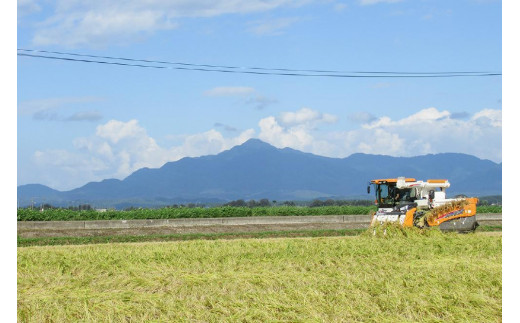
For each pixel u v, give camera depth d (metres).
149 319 11.61
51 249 23.50
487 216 45.44
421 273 16.22
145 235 34.28
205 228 39.09
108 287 15.05
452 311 12.08
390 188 31.05
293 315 11.60
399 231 27.14
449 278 15.51
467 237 26.42
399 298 12.84
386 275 16.03
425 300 12.87
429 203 29.11
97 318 11.64
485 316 11.80
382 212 29.69
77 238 31.78
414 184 30.20
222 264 18.48
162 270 17.23
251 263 18.73
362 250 21.50
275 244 23.92
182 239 31.94
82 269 17.88
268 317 11.47
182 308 12.14
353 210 48.12
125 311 12.06
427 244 23.94
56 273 17.20
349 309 11.95
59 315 11.80
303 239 27.03
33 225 37.91
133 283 15.21
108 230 37.38
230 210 45.44
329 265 18.17
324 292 13.84
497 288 14.26
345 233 34.75
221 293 13.71
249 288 14.31
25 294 13.98
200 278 15.50
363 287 14.09
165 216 43.66
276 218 42.81
